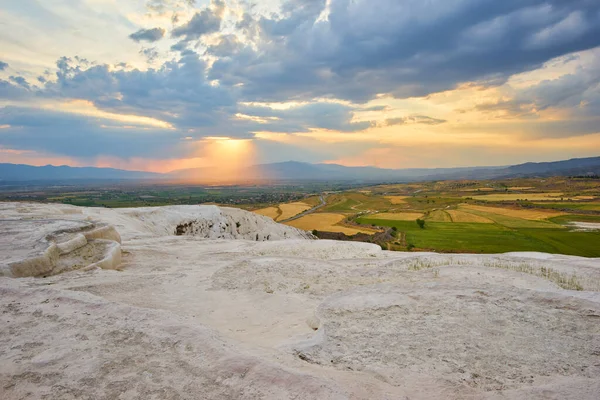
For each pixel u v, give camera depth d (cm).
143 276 1378
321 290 1208
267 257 1703
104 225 2211
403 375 589
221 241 2652
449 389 541
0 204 3341
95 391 520
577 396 510
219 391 510
